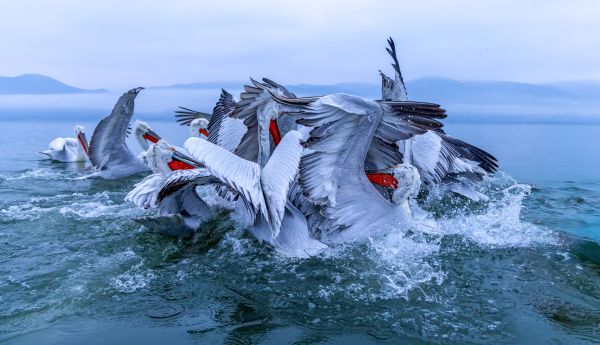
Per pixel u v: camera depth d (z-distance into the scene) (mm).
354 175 5434
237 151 6547
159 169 6477
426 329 3664
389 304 4090
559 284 4551
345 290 4363
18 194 8312
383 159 5812
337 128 5121
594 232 6223
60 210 7055
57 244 5543
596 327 3734
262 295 4246
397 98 6695
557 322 3807
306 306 4039
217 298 4180
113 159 9836
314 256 5191
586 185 9703
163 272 4758
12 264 4910
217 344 3395
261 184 5180
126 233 5961
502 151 17984
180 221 5605
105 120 9250
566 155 16344
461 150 8484
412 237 5773
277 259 5137
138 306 4008
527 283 4562
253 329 3625
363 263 5031
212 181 5707
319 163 5359
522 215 7184
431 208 7359
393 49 6641
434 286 4473
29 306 3986
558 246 5574
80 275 4645
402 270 4859
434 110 4766
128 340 3447
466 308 4031
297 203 5949
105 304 4043
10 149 16328
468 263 5059
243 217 5750
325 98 4879
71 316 3822
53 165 12086
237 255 5250
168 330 3602
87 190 8703
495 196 8445
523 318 3863
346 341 3471
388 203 5730
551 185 9703
